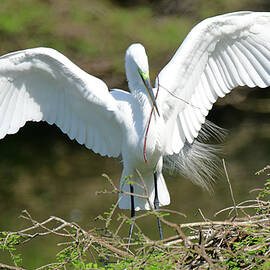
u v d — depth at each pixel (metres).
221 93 8.48
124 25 25.34
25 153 22.27
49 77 8.20
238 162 18.95
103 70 23.77
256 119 24.23
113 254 6.68
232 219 6.55
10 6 24.94
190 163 9.53
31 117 8.58
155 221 14.10
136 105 8.18
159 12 27.03
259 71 8.29
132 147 8.22
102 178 19.27
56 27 24.56
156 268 5.75
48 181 19.14
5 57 7.95
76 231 6.37
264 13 8.02
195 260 6.21
